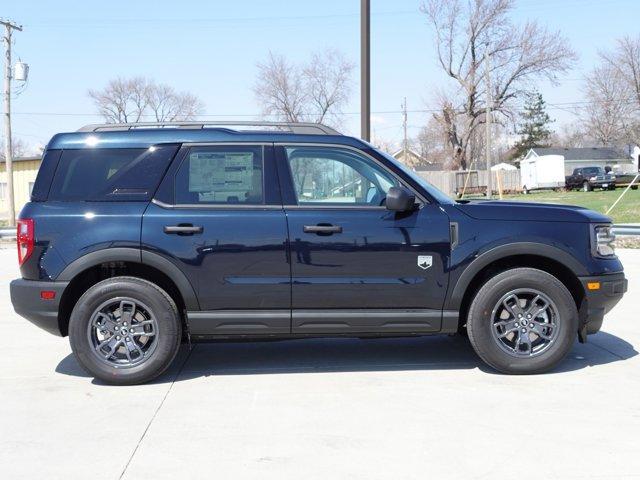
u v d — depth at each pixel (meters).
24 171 42.62
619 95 62.47
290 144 5.66
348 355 6.41
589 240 5.60
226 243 5.43
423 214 5.53
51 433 4.47
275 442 4.25
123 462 3.99
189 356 6.45
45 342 7.13
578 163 72.88
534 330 5.56
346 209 5.54
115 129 5.74
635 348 6.47
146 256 5.41
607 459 3.94
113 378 5.44
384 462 3.93
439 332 5.61
